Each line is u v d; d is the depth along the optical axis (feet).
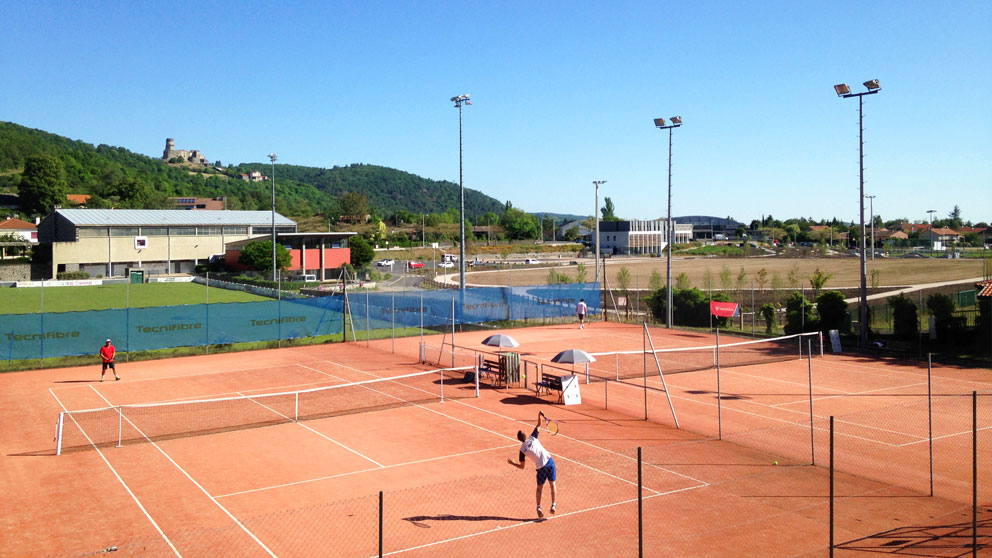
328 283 263.90
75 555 42.01
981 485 53.26
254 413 80.07
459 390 92.27
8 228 420.77
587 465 58.90
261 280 252.42
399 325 150.00
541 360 112.57
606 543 42.32
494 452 63.77
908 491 52.13
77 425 75.20
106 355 100.22
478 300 159.02
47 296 220.23
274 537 44.19
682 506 48.85
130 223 302.04
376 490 53.57
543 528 44.88
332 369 108.88
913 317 126.82
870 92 116.26
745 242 559.79
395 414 79.05
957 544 41.93
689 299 160.25
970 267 291.58
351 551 41.57
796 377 97.96
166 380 100.89
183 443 67.72
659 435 69.05
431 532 44.39
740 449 63.67
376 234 512.22
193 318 125.08
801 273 282.77
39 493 53.83
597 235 191.83
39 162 558.97
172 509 50.08
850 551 40.93
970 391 87.51
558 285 175.11
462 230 167.32
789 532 44.06
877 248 472.44
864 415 75.77
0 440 69.36
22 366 109.81
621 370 104.12
